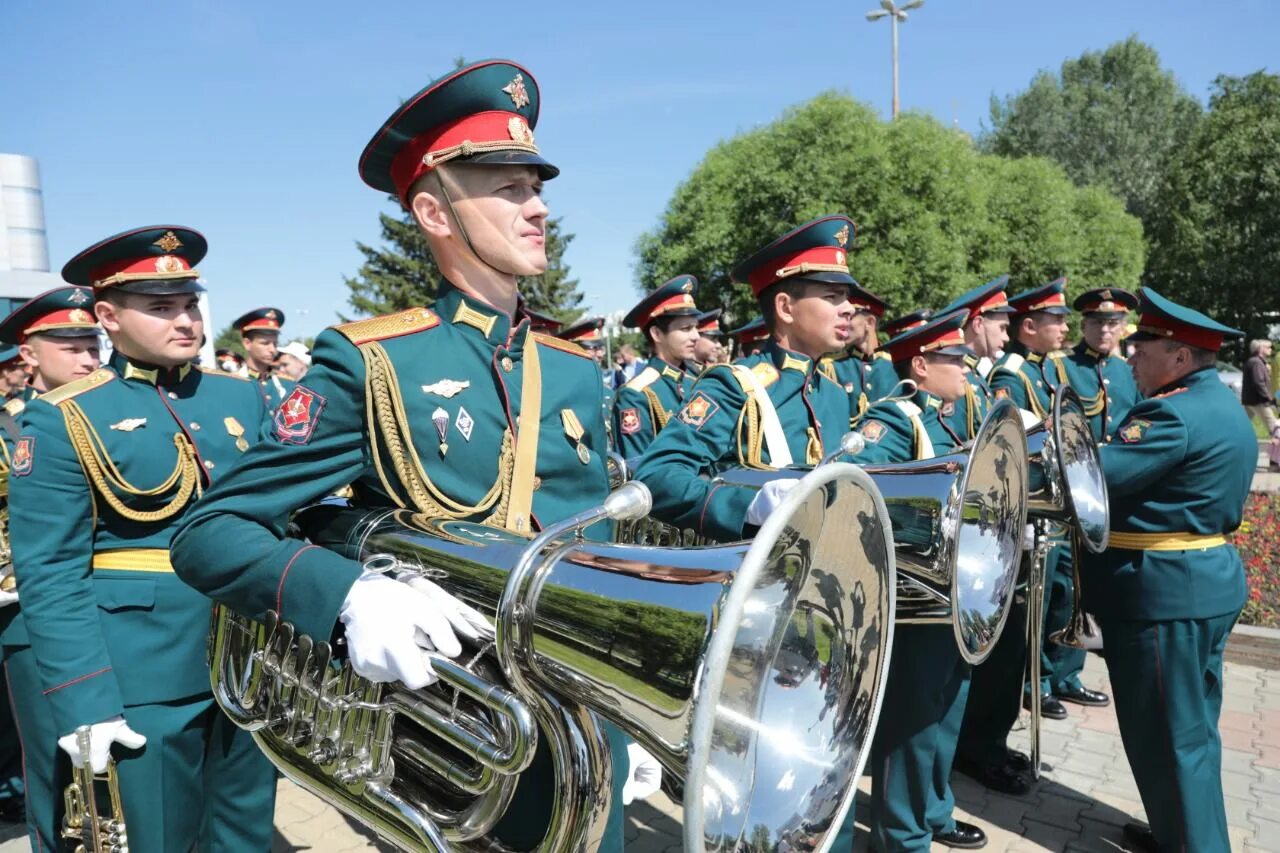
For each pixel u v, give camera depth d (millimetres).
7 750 4266
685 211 21547
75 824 2590
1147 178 40656
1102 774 4504
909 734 3334
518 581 1354
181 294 2828
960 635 2609
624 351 17609
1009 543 3070
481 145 1815
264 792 2883
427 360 1831
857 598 1644
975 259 21125
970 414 5141
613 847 1988
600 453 2145
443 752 1598
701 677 1116
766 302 3418
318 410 1709
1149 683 3463
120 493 2678
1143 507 3449
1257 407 14898
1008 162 23516
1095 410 6496
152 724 2602
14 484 2594
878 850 3475
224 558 1599
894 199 18625
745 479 2748
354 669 1536
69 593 2535
